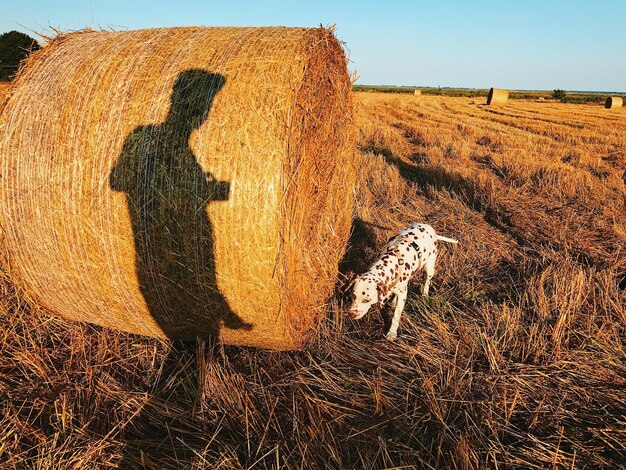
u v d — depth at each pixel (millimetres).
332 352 4250
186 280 3342
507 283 5844
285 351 4180
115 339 4211
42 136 3490
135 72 3479
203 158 3113
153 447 3205
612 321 4781
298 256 3598
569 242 7062
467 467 2967
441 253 6613
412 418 3502
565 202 9180
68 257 3566
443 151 14938
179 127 3184
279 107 3115
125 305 3693
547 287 5473
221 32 3713
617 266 6113
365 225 7781
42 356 3941
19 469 2922
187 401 3611
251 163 3061
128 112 3324
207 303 3428
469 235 7426
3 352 3945
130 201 3242
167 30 3936
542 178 10586
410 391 3744
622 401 3648
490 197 9328
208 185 3104
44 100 3594
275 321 3449
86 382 3736
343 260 6348
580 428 3420
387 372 4020
